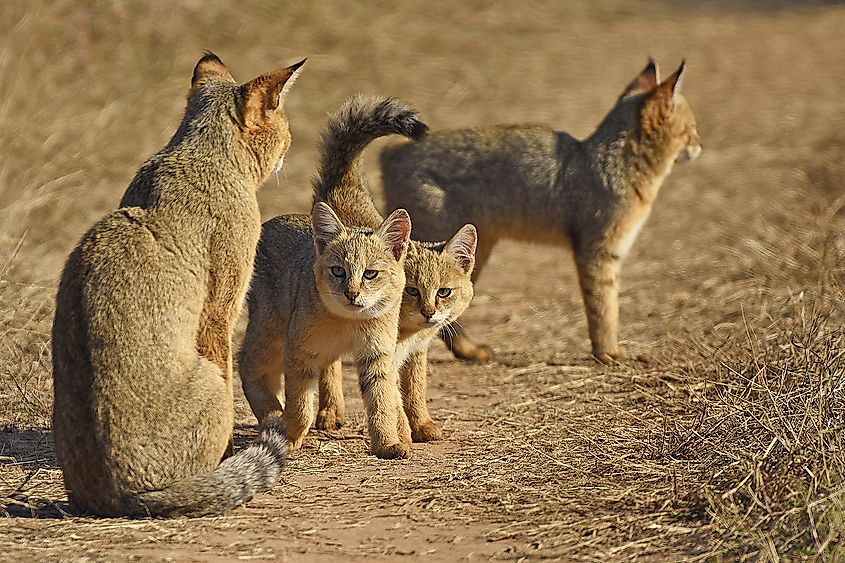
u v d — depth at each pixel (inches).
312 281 408.5
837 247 641.0
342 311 397.4
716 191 909.8
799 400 378.3
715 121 1144.8
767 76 1348.4
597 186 577.0
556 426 445.4
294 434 418.9
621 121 586.2
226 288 383.6
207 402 348.5
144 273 353.4
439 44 1338.6
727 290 640.4
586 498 351.6
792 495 318.7
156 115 896.9
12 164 721.6
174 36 1075.9
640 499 347.3
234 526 333.1
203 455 347.3
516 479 374.9
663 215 865.5
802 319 458.6
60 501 357.7
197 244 375.2
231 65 1086.4
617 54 1421.0
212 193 384.5
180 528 329.1
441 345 607.8
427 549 315.9
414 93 1158.3
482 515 342.3
